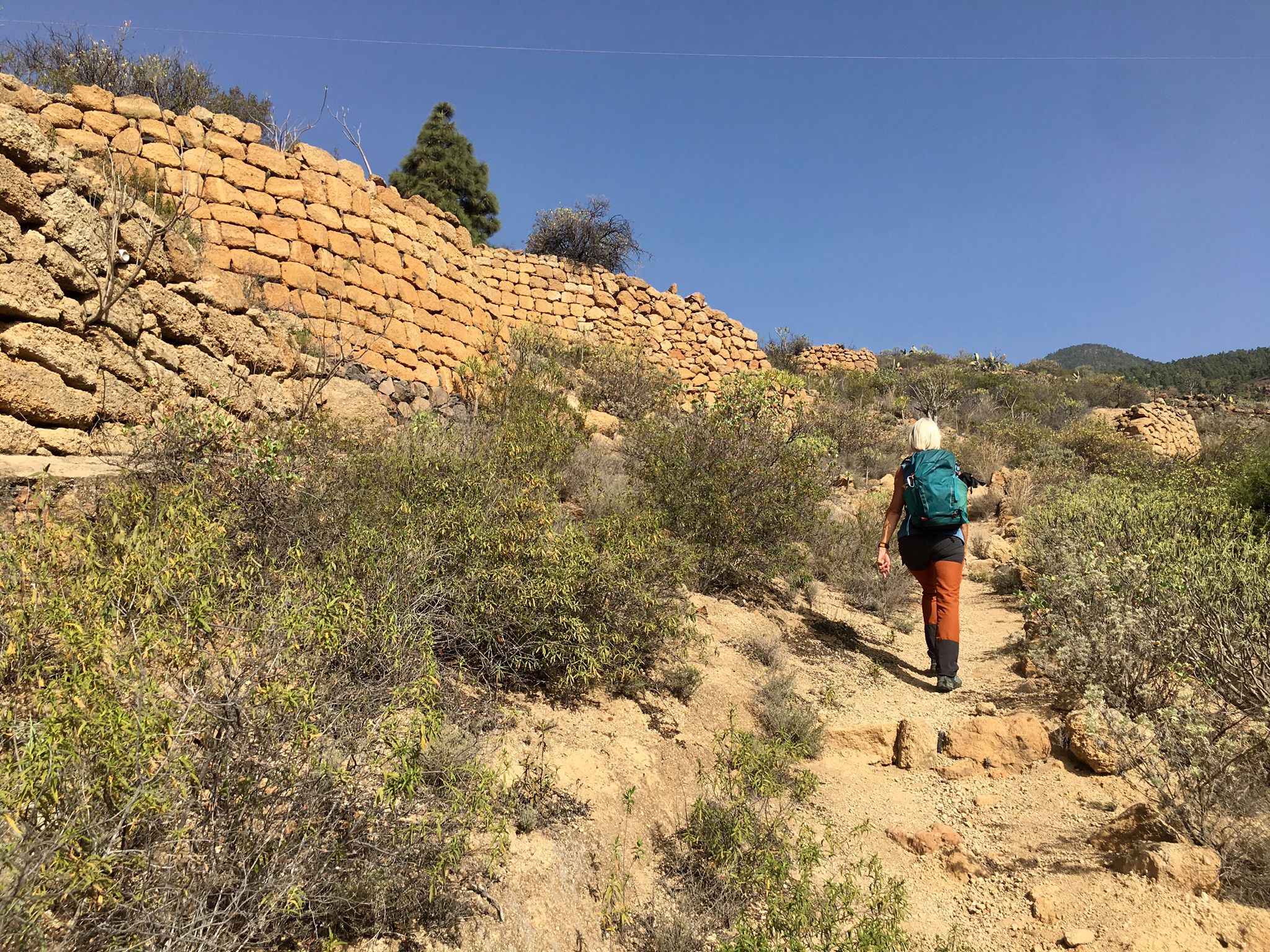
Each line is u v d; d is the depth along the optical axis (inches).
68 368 182.2
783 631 242.1
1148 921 111.6
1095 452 703.1
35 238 181.3
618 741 159.6
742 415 305.3
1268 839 121.8
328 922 99.7
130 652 91.7
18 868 69.5
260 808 94.8
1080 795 154.9
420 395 344.8
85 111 281.1
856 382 930.1
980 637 259.3
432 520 177.9
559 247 699.4
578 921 117.3
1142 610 183.9
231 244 297.7
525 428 279.4
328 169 332.8
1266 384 2410.2
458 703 149.8
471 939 106.0
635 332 593.6
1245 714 156.3
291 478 169.9
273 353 259.3
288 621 103.6
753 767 146.9
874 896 120.8
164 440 172.6
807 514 280.2
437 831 100.4
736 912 125.2
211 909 90.7
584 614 175.8
